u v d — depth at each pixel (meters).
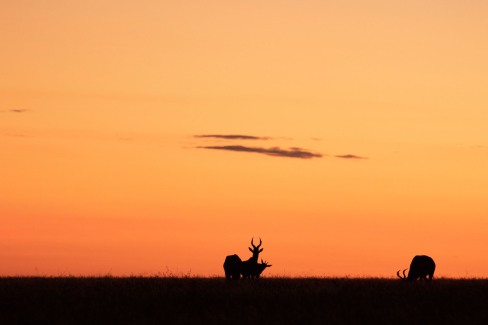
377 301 124.81
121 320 108.75
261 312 115.38
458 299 126.94
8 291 132.00
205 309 118.75
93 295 129.38
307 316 111.69
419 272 167.00
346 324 107.50
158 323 107.06
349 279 165.25
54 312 113.19
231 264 165.88
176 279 157.50
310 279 163.25
